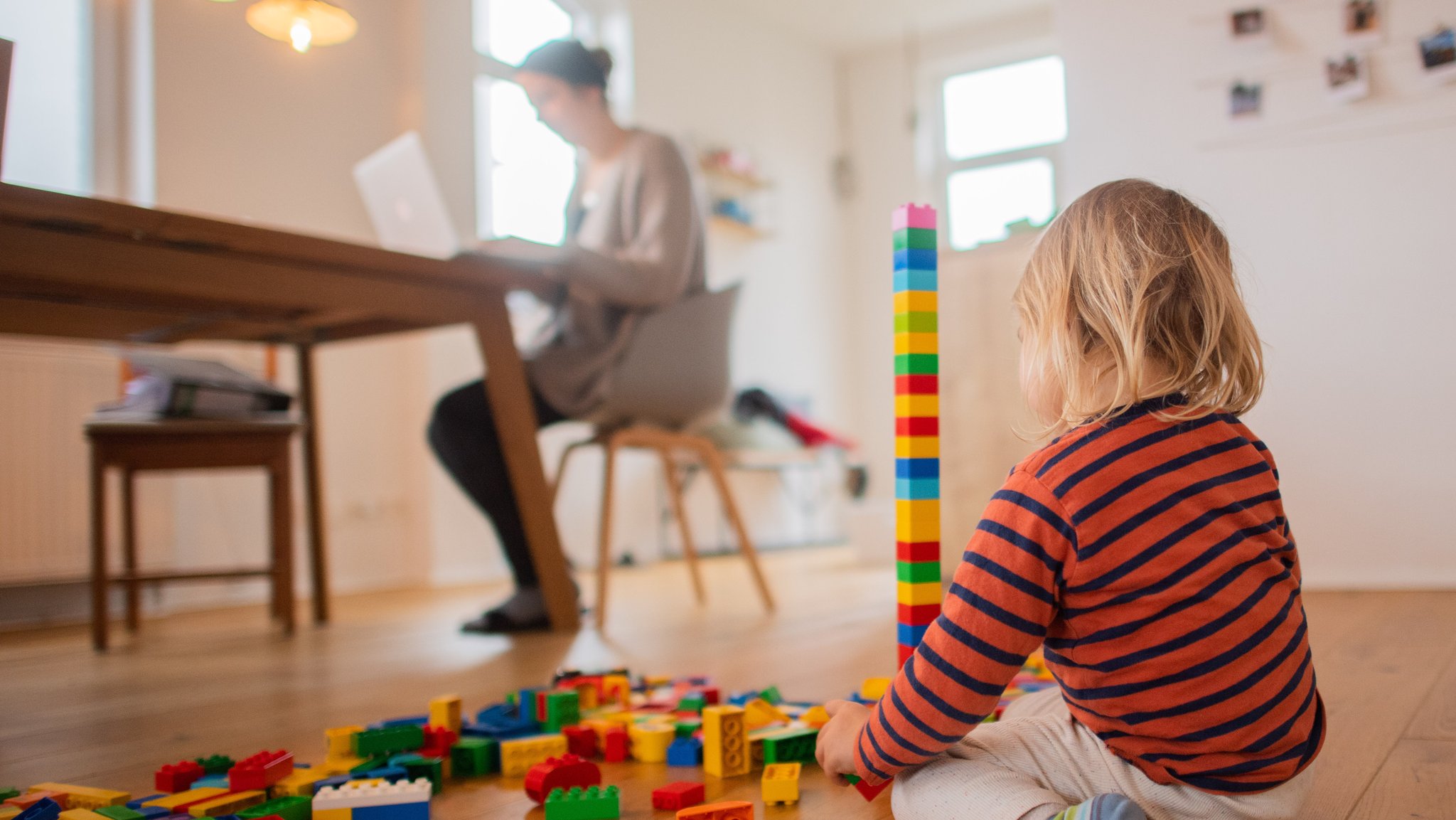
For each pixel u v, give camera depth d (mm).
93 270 1463
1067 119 2885
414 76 3617
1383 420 2512
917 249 858
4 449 2639
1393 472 2496
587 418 2287
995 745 741
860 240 6047
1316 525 2562
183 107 3000
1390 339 2510
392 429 3582
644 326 2270
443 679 1607
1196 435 662
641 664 1674
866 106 6039
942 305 3027
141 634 2361
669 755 1036
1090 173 2848
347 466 3434
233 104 3123
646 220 2291
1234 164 2678
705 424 2465
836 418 5895
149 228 1467
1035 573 651
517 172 4078
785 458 4414
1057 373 721
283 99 3258
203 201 3035
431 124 3635
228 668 1796
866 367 6035
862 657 1675
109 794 892
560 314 2312
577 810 848
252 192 3156
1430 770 929
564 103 2396
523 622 2158
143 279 1521
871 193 6020
